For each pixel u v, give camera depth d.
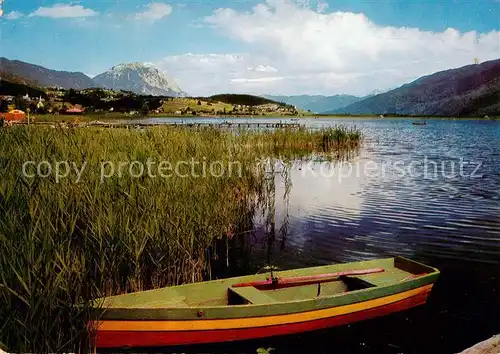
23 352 5.90
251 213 16.09
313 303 7.70
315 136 36.97
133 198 9.59
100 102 133.12
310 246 12.82
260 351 7.33
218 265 11.50
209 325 7.10
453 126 105.81
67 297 6.48
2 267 6.32
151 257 9.23
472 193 20.11
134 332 6.80
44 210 8.08
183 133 18.75
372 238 13.44
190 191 10.98
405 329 8.14
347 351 7.35
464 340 7.77
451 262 11.48
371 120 163.38
